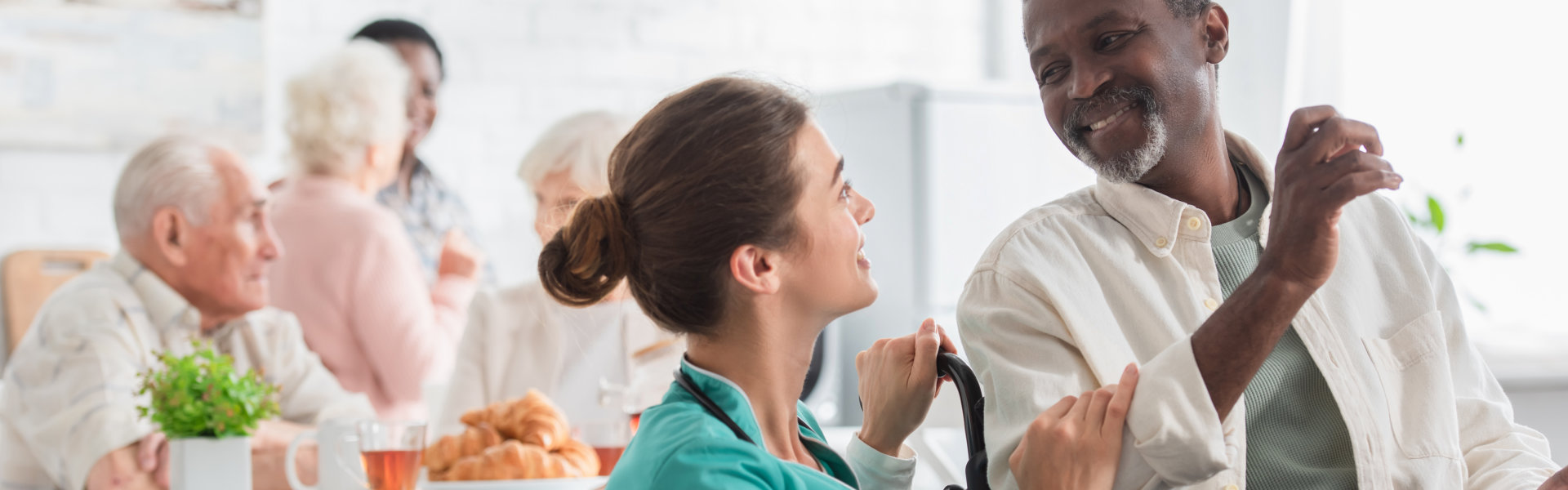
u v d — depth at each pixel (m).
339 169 2.80
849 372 3.21
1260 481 1.02
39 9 3.06
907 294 3.02
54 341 2.03
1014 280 1.01
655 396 1.83
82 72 3.09
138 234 2.24
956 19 4.03
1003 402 0.98
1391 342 1.08
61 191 3.10
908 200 3.01
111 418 1.95
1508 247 2.30
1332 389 1.01
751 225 0.90
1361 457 1.00
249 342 2.35
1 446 2.02
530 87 3.53
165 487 1.97
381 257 2.73
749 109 0.92
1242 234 1.09
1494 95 2.44
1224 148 1.11
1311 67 2.67
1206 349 0.88
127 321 2.12
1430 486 1.04
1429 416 1.05
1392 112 2.62
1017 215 3.12
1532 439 1.13
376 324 2.71
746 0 3.77
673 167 0.92
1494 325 2.39
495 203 3.48
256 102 3.23
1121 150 1.02
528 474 1.56
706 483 0.80
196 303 2.31
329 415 2.30
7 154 3.06
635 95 3.64
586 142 2.05
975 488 0.95
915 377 1.04
